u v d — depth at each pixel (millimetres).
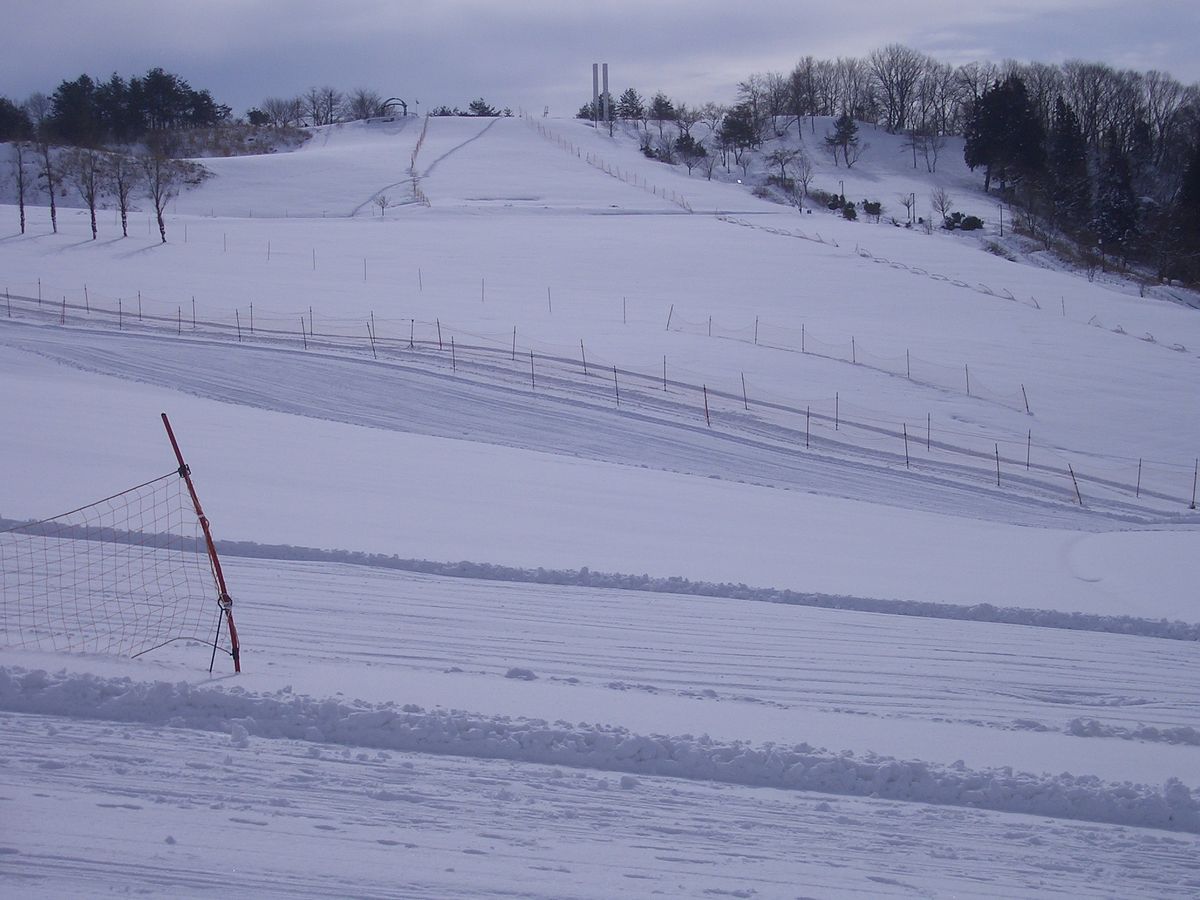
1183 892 5820
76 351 30453
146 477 17188
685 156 109438
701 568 14523
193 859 5375
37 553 12734
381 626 10789
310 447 21562
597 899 5277
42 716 7176
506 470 21375
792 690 9531
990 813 6730
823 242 61688
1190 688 10242
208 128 119188
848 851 6062
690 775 6984
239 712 7320
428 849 5672
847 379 33406
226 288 40781
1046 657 11133
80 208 71188
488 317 38219
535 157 101375
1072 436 29891
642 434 26969
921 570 15477
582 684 9258
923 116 127312
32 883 5062
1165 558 16828
